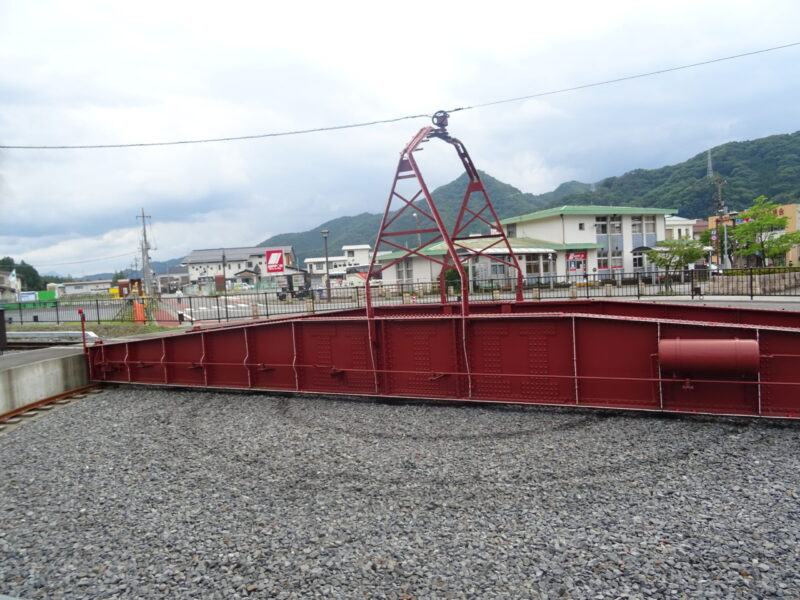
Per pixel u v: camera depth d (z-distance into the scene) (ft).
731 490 18.21
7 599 12.25
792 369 24.08
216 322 88.02
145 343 42.45
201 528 17.89
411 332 32.42
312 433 27.76
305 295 128.98
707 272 94.07
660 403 26.13
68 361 42.22
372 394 33.73
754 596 12.51
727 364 24.03
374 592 13.53
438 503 18.61
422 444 24.98
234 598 13.70
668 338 25.77
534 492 19.02
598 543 15.28
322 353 35.22
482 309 40.32
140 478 22.98
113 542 17.33
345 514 18.24
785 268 84.17
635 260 179.01
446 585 13.66
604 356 27.30
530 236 181.47
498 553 15.06
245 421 30.91
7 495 22.11
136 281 171.63
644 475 19.89
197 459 24.91
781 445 21.94
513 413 29.01
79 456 26.55
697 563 13.98
